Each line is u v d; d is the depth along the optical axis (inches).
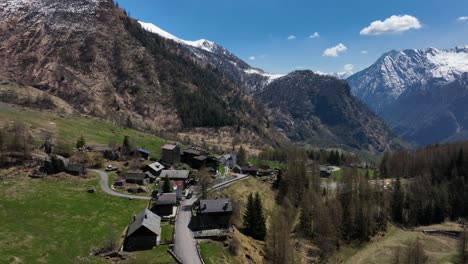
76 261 2947.8
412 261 4662.9
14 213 3718.0
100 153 6466.5
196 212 4365.2
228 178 6294.3
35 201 4136.3
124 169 5964.6
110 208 4259.4
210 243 3567.9
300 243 5098.4
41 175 5049.2
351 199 6250.0
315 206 5615.2
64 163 5403.5
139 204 4478.3
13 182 4670.3
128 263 3036.4
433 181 7834.6
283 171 6973.4
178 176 5634.8
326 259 4938.5
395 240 5895.7
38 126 7623.0
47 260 2869.1
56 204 4146.2
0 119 7317.9
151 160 6978.4
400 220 6688.0
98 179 5388.8
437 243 5846.5
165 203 4254.4
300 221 5580.7
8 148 5349.4
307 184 6756.9
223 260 3309.5
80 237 3417.8
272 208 5792.3
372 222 5999.0
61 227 3572.8
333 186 7524.6
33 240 3174.2
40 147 6112.2
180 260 3134.8
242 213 4938.5
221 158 7588.6
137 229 3390.7
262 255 3964.1
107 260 3056.1
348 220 5816.9
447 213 6943.9
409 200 6953.7
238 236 3983.8
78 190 4746.6
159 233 3548.2
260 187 6353.3
